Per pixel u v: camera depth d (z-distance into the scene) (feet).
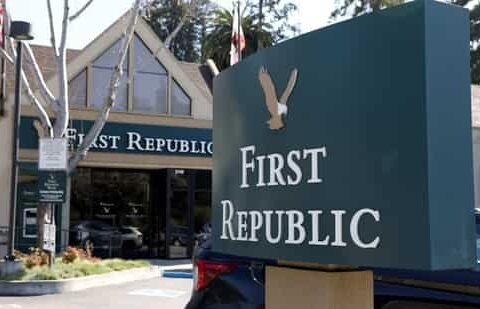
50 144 47.98
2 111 65.05
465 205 7.88
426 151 7.72
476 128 72.23
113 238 72.13
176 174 71.82
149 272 53.47
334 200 9.07
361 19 8.66
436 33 7.82
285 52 10.05
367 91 8.55
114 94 53.93
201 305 19.29
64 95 51.57
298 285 10.59
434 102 7.75
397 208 8.12
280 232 10.11
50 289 42.78
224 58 104.42
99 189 72.49
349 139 8.83
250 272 18.35
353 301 10.13
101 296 41.68
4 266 44.55
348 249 8.82
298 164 9.75
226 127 11.96
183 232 71.72
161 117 71.41
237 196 11.41
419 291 15.90
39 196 47.83
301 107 9.69
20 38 45.75
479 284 14.97
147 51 71.26
